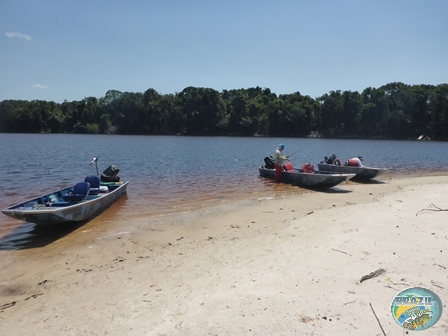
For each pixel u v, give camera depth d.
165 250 8.73
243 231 10.27
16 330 5.29
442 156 41.66
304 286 6.29
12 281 7.20
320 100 104.31
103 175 16.66
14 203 14.71
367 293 5.96
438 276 6.52
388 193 16.09
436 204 12.85
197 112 104.12
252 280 6.61
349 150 51.72
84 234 10.38
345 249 8.10
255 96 121.50
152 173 24.34
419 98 91.19
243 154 41.84
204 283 6.58
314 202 14.61
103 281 6.93
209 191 17.53
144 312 5.62
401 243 8.38
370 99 97.25
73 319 5.53
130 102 104.38
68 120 106.25
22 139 72.88
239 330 5.02
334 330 4.95
